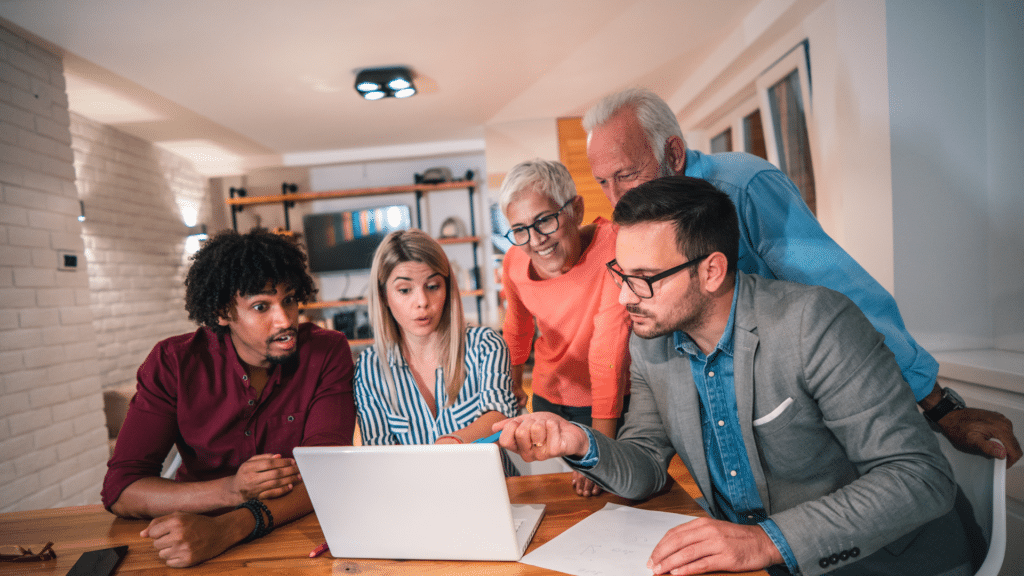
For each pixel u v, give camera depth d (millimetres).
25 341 2562
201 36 2830
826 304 898
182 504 1051
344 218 5766
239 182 5824
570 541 867
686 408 1018
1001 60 1961
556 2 2746
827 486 946
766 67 3172
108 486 1121
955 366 1775
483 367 1377
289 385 1318
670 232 854
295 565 870
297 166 5492
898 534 787
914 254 2076
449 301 1370
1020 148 1922
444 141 5449
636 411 1147
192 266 1244
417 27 2912
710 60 3609
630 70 3764
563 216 1498
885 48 2066
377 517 840
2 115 2531
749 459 956
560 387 1756
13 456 2465
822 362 868
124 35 2762
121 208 4309
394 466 801
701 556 758
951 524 936
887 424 828
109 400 3561
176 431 1285
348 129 4727
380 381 1372
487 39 3125
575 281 1582
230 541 926
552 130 4840
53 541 1010
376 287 1343
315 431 1265
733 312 949
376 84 3473
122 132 4371
